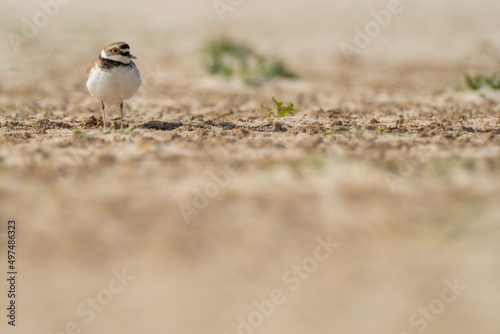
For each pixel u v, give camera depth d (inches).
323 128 729.0
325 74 1277.1
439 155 596.1
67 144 631.8
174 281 387.5
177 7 2399.1
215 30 1921.8
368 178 535.5
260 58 1231.5
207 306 362.6
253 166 566.6
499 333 333.7
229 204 490.6
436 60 1454.2
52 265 404.2
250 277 392.2
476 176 541.0
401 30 1856.5
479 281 380.5
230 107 911.7
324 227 451.8
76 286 382.6
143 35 1833.2
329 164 566.3
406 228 447.8
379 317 350.9
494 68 1334.9
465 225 448.5
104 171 553.6
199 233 446.0
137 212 477.1
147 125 739.4
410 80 1200.2
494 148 624.4
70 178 538.6
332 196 502.3
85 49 1599.4
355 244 429.1
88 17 2150.6
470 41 1694.1
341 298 369.7
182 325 345.7
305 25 1990.7
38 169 555.8
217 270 399.2
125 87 660.7
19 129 733.9
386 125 764.0
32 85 1117.7
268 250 422.6
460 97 971.3
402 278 386.9
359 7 2311.8
